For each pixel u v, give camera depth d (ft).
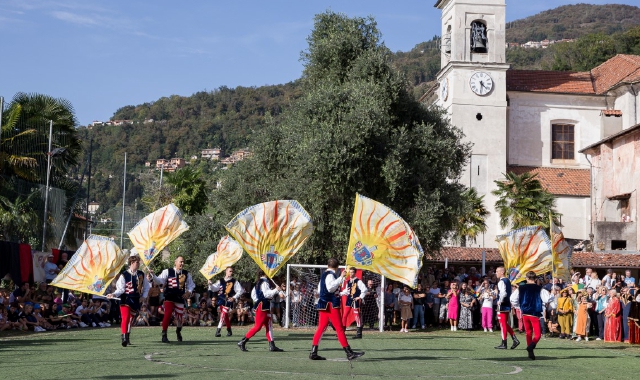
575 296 86.28
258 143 118.73
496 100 191.31
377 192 109.09
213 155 595.47
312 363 46.80
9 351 54.08
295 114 115.96
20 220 102.01
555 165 198.29
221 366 44.04
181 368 42.75
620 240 145.28
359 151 104.53
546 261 74.64
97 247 62.23
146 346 59.06
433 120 118.93
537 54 579.07
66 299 94.99
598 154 164.55
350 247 52.80
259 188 120.57
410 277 52.85
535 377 43.01
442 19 206.08
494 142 190.19
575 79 206.08
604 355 61.87
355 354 47.67
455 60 191.42
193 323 98.12
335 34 121.80
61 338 68.18
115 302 95.35
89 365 44.24
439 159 112.37
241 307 99.96
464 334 89.86
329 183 104.01
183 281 63.16
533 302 55.98
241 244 54.95
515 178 171.73
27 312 79.71
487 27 193.47
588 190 186.29
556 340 82.17
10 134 125.49
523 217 167.53
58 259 94.68
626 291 82.74
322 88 112.16
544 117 199.31
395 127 115.96
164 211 68.08
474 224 173.58
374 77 116.37
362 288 72.54
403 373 42.75
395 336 83.82
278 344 63.93
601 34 326.24
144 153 597.93
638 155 144.46
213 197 130.93
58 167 135.03
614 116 194.49
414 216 106.01
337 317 48.19
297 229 55.88
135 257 59.57
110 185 410.72
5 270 83.25
